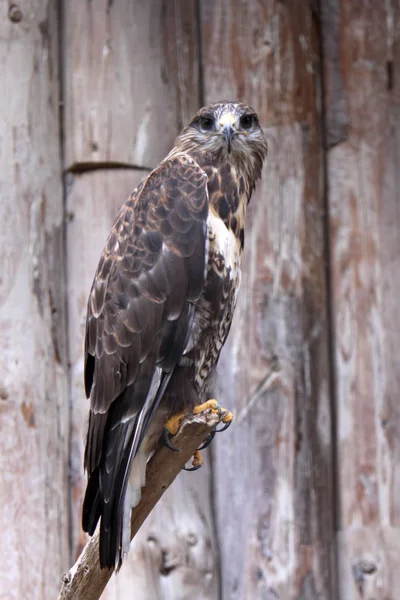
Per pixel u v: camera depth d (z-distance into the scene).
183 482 10.64
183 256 7.97
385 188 11.51
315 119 11.36
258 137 8.79
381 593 10.96
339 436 11.18
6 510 10.26
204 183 8.18
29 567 10.25
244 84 11.18
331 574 10.90
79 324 10.66
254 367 10.84
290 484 10.77
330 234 11.41
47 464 10.41
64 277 10.77
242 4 11.22
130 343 7.88
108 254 8.14
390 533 11.09
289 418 10.82
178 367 8.02
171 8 11.04
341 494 11.13
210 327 8.12
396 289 11.42
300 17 11.35
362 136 11.52
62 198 10.83
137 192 8.27
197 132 8.66
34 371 10.43
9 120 10.61
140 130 10.80
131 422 7.73
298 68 11.29
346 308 11.31
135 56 10.83
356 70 11.59
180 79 11.05
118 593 10.26
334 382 11.25
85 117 10.74
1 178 10.55
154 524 10.45
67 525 10.50
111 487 7.46
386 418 11.23
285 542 10.70
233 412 10.79
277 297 10.94
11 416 10.32
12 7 10.71
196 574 10.46
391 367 11.30
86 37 10.80
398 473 11.20
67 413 10.60
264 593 10.62
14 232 10.51
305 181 11.18
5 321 10.41
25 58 10.71
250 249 10.95
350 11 11.60
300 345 10.93
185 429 7.29
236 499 10.75
